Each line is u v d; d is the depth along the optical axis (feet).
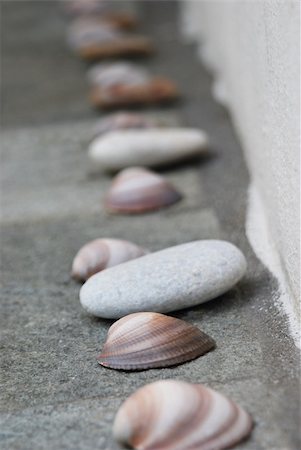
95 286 1.55
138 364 1.45
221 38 2.48
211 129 2.30
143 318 1.47
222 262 1.56
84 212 2.00
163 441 1.29
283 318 1.52
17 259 1.84
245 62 1.95
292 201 1.50
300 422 1.32
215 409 1.31
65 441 1.34
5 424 1.38
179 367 1.44
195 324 1.53
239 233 1.78
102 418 1.37
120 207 1.97
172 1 3.97
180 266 1.55
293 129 1.47
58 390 1.44
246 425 1.31
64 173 2.22
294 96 1.45
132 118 2.29
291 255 1.52
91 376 1.46
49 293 1.71
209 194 1.98
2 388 1.46
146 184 1.98
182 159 2.14
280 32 1.51
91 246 1.72
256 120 1.83
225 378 1.41
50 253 1.85
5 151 2.34
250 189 1.94
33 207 2.06
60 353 1.53
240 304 1.57
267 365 1.42
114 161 2.13
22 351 1.54
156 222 1.90
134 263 1.57
